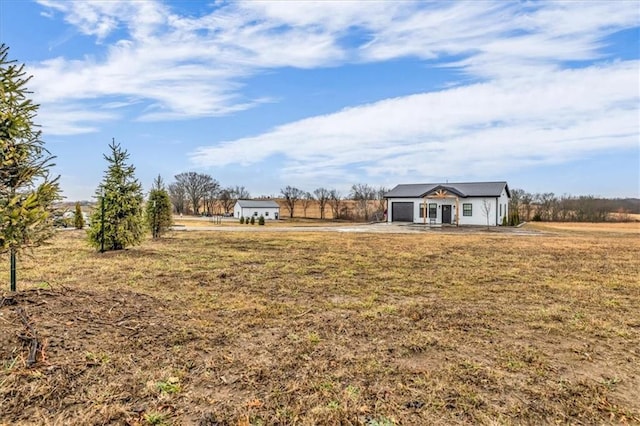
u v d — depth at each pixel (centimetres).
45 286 585
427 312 489
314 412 240
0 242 300
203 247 1246
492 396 266
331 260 967
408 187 3409
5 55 326
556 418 239
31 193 321
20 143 336
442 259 1009
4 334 311
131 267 805
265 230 2388
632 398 268
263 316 459
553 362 331
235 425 224
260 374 295
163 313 443
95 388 259
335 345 364
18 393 243
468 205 2952
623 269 859
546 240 1647
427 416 238
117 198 1074
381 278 729
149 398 252
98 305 426
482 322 448
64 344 314
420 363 324
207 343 359
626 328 431
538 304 540
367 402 254
